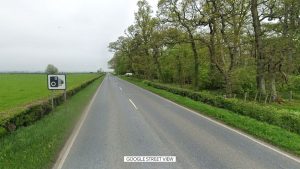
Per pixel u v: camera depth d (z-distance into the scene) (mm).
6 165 7156
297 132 12219
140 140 10352
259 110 15406
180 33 32469
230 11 26438
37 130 11211
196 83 36500
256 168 7301
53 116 15062
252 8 28047
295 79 41406
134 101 25609
